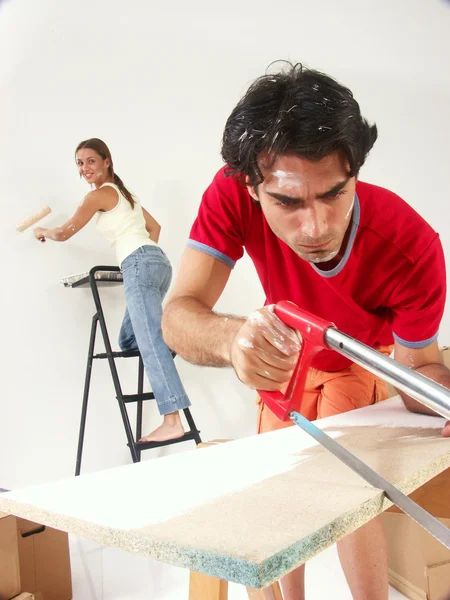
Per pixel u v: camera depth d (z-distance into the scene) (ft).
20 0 7.72
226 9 8.74
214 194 3.86
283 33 9.05
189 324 3.29
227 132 2.94
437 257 3.64
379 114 9.75
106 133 8.13
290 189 2.72
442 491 3.62
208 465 2.68
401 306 3.78
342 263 3.60
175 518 1.94
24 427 7.48
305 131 2.56
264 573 1.51
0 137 7.54
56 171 7.88
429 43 10.15
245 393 8.91
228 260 3.92
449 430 2.97
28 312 7.60
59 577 5.04
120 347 7.93
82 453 7.80
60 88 7.90
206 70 8.68
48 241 7.77
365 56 9.64
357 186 3.52
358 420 3.49
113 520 1.97
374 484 2.21
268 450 2.89
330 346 2.24
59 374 7.74
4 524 3.65
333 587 5.10
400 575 5.01
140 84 8.32
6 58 7.63
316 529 1.75
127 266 7.36
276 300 4.17
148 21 8.36
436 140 10.18
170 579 5.51
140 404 8.00
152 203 8.38
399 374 1.94
